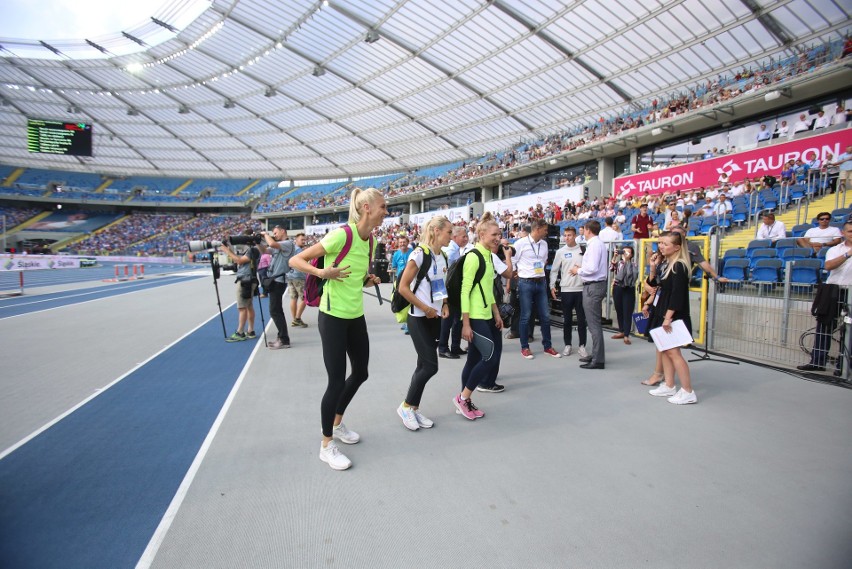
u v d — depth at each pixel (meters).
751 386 4.23
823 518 2.12
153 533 2.03
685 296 3.76
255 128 38.75
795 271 6.14
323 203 45.38
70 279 20.78
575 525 2.07
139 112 37.53
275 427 3.27
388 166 40.66
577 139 23.33
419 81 25.08
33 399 3.88
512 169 26.55
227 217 54.47
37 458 2.77
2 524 2.09
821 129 11.97
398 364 5.14
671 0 14.38
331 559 1.85
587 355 5.36
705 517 2.13
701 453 2.81
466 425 3.30
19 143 43.88
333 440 3.03
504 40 19.28
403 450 2.88
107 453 2.84
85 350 5.80
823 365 4.67
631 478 2.50
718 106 16.03
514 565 1.80
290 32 23.27
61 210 52.25
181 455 2.81
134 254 47.62
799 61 14.48
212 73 30.38
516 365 5.10
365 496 2.33
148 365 5.05
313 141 38.78
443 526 2.07
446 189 33.28
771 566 1.80
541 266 5.55
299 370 4.86
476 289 3.51
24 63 30.84
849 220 4.57
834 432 3.13
